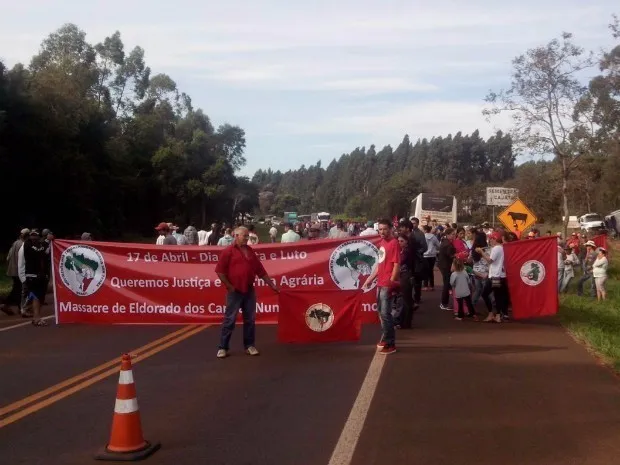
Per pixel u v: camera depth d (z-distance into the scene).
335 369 9.58
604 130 30.44
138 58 73.06
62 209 44.75
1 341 12.05
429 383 8.74
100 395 8.27
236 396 8.15
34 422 7.18
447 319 14.60
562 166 30.34
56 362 10.20
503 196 24.88
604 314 15.59
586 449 6.26
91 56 63.50
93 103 52.62
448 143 142.50
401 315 13.19
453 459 5.99
